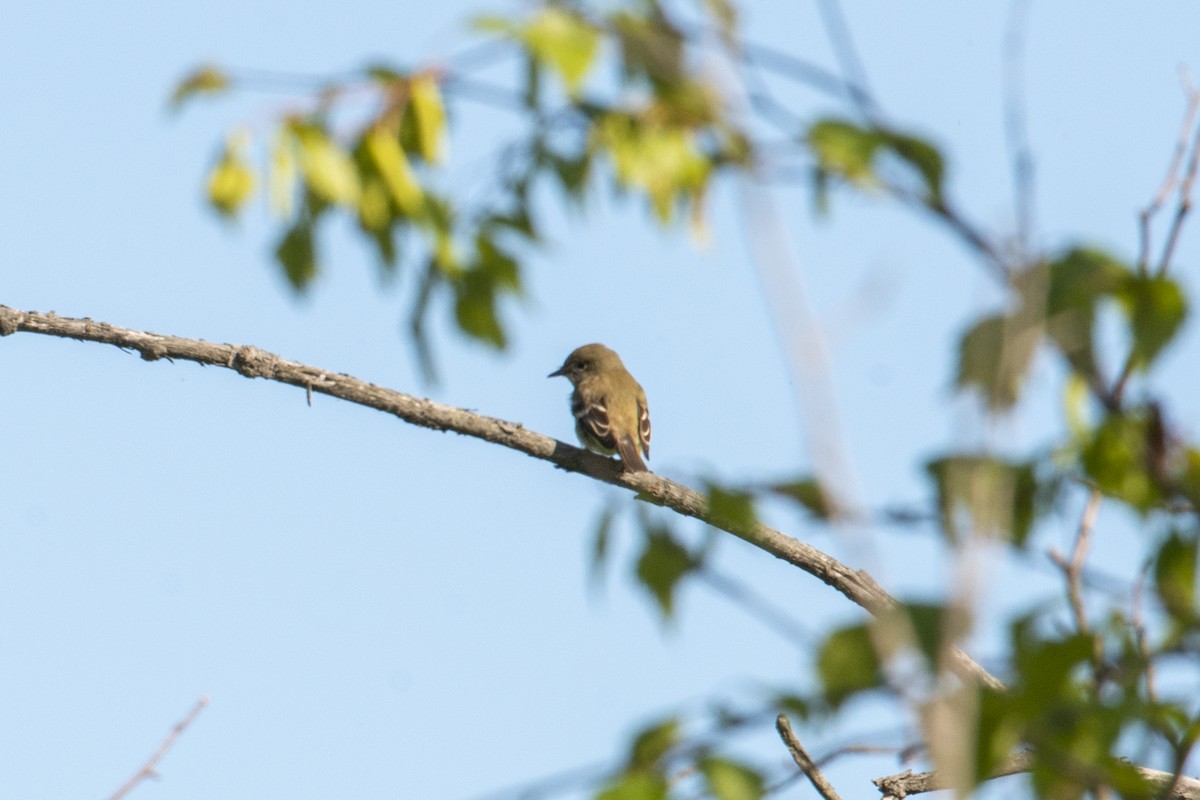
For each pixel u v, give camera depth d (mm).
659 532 6477
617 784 4980
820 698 5027
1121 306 5730
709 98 5664
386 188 6309
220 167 6164
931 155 5465
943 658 4848
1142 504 6000
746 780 5004
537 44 5469
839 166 5547
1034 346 5195
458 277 6785
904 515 5324
